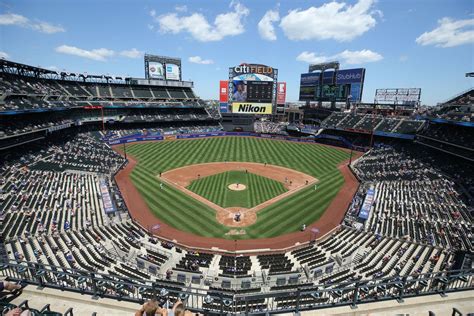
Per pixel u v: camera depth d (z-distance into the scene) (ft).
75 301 34.86
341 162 226.17
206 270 86.43
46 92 238.89
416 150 215.31
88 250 89.45
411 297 36.81
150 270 82.38
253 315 33.45
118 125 304.50
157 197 146.61
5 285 35.12
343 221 122.52
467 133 180.96
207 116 365.20
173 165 207.10
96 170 172.35
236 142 303.27
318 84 352.28
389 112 321.32
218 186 164.96
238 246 104.83
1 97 180.75
